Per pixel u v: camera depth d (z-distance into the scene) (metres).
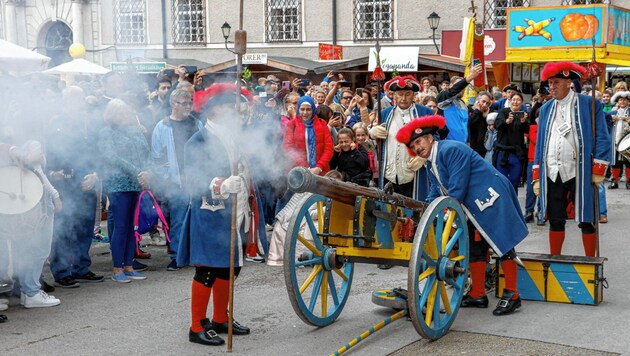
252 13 22.45
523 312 5.38
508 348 4.57
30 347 4.79
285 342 4.84
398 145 6.73
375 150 8.13
